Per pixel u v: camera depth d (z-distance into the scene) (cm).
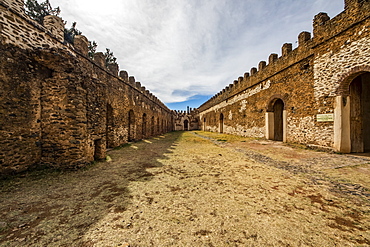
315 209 284
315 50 837
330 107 759
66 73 531
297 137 962
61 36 659
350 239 209
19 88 475
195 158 709
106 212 282
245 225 242
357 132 745
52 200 327
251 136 1548
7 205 307
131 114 1416
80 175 482
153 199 328
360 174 450
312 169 510
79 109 545
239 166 571
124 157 743
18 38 480
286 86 1061
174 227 239
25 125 489
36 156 520
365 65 622
